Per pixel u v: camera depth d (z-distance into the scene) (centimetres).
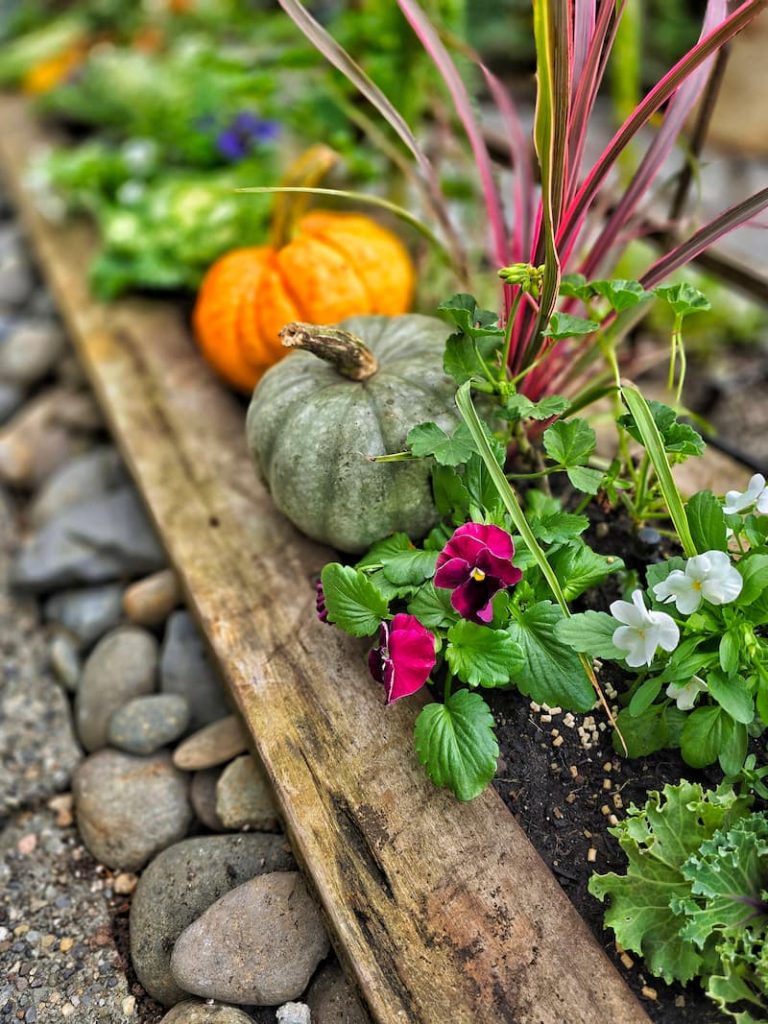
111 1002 57
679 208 79
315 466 59
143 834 64
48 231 115
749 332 99
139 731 68
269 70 98
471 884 50
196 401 84
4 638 82
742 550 54
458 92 64
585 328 54
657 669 53
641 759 54
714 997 44
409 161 93
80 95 138
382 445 58
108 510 87
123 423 82
